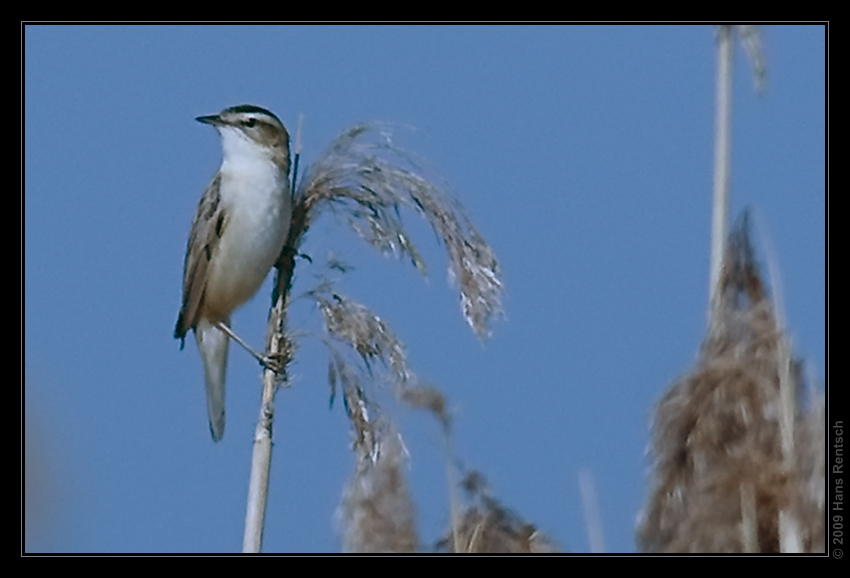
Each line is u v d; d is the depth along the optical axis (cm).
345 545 947
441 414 945
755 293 855
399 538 931
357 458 951
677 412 845
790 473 808
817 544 799
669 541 834
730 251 870
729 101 1082
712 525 818
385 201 985
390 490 945
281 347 974
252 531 939
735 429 830
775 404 825
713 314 867
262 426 965
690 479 834
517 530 918
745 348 840
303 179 1023
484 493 931
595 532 849
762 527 816
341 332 958
